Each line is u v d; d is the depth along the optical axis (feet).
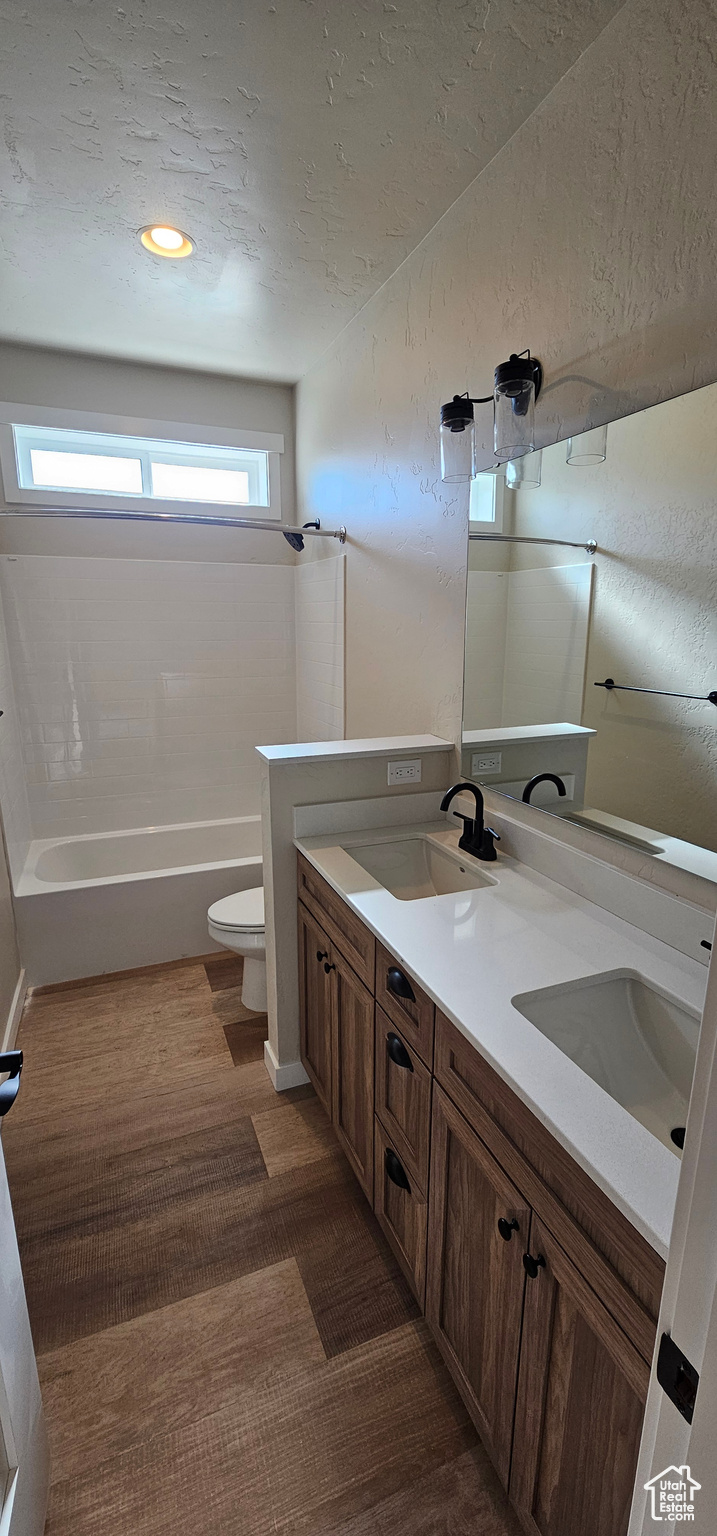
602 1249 2.48
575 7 3.79
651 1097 3.56
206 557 10.93
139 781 11.07
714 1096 1.28
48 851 10.07
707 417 3.52
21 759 10.05
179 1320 4.57
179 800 11.40
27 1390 3.41
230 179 5.39
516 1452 3.20
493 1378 3.37
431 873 6.16
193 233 6.19
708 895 3.77
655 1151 2.51
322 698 10.32
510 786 5.64
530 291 4.81
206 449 10.75
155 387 9.98
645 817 4.18
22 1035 7.72
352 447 8.38
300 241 6.30
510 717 5.53
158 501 10.45
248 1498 3.64
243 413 10.61
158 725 11.06
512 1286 3.12
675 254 3.61
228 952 9.69
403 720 7.53
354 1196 5.58
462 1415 4.03
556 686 4.92
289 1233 5.23
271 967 6.76
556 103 4.36
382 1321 4.57
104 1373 4.24
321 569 9.94
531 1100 2.78
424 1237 4.08
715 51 3.29
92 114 4.69
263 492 11.21
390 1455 3.83
